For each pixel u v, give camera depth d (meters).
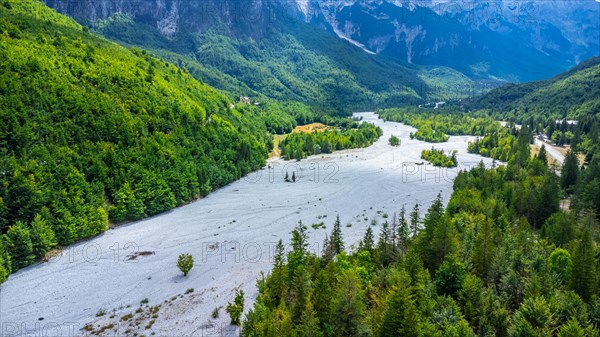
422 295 57.72
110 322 66.88
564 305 54.28
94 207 95.94
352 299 56.81
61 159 95.50
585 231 70.25
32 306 70.06
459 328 50.56
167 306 71.56
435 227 75.81
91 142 104.81
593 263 59.78
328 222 112.44
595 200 99.44
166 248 93.25
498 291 64.94
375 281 67.94
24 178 85.75
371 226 109.50
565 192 122.94
